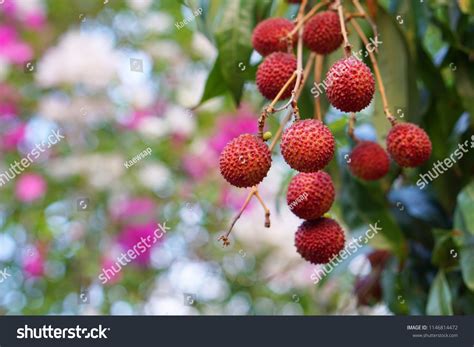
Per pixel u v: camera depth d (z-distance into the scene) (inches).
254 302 62.2
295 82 31.5
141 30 61.8
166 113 61.4
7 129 60.4
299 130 29.3
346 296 54.1
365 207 38.1
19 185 56.9
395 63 36.0
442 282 36.8
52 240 58.6
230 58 36.1
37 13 61.2
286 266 61.2
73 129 59.7
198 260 60.3
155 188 59.9
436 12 38.1
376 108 35.7
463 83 37.3
